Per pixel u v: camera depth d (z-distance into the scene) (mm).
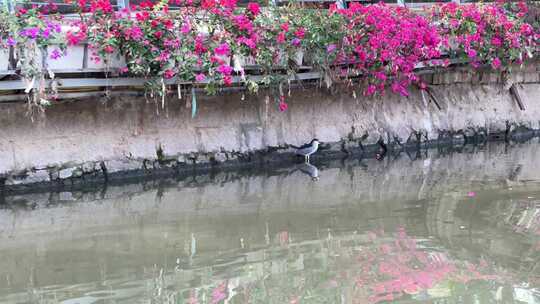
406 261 5074
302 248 5414
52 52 6875
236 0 7961
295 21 8211
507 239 5547
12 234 5879
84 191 7566
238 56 7879
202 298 4465
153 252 5383
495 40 9938
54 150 7598
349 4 9461
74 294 4535
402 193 7238
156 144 8266
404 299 4395
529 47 10312
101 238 5762
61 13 7605
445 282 4652
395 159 9539
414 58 9141
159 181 8086
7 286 4684
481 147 10352
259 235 5789
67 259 5234
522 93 11203
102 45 7055
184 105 8461
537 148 10141
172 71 7457
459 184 7625
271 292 4547
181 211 6648
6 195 7285
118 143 8008
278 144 9156
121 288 4656
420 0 10367
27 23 6715
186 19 7492
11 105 7332
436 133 10445
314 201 6973
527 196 6957
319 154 9484
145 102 8156
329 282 4695
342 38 8555
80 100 7730
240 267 5027
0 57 6762
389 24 8742
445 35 9688
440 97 10617
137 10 7930
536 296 4418
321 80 8883
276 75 8336
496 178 7902
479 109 10859
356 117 9836
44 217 6457
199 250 5422
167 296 4496
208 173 8555
